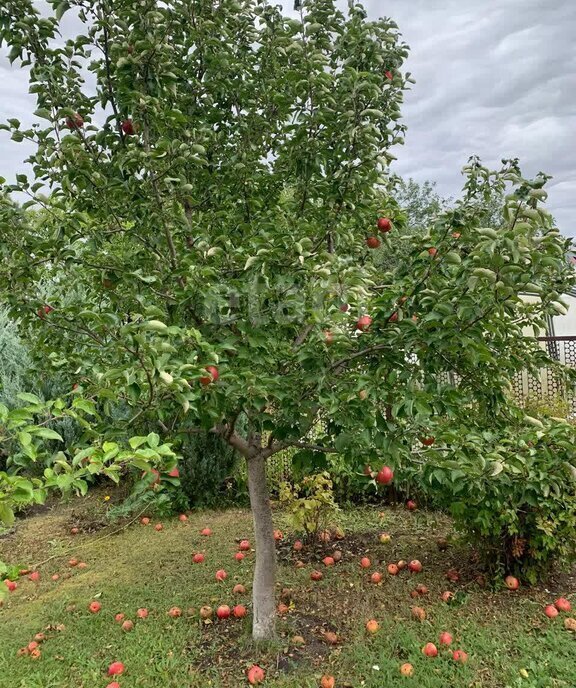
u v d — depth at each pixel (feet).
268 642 9.70
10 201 7.79
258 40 10.18
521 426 9.50
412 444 8.25
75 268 9.07
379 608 11.16
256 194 10.21
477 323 6.95
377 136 9.50
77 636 10.57
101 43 8.85
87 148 9.01
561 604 10.80
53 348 9.53
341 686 8.66
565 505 10.93
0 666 9.62
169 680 8.93
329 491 14.88
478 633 9.98
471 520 11.53
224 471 18.72
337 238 9.68
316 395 7.90
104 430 7.30
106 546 15.60
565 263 7.67
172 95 9.00
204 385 6.95
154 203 8.40
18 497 4.85
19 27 8.27
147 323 5.95
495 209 8.18
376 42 9.52
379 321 7.56
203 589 12.36
